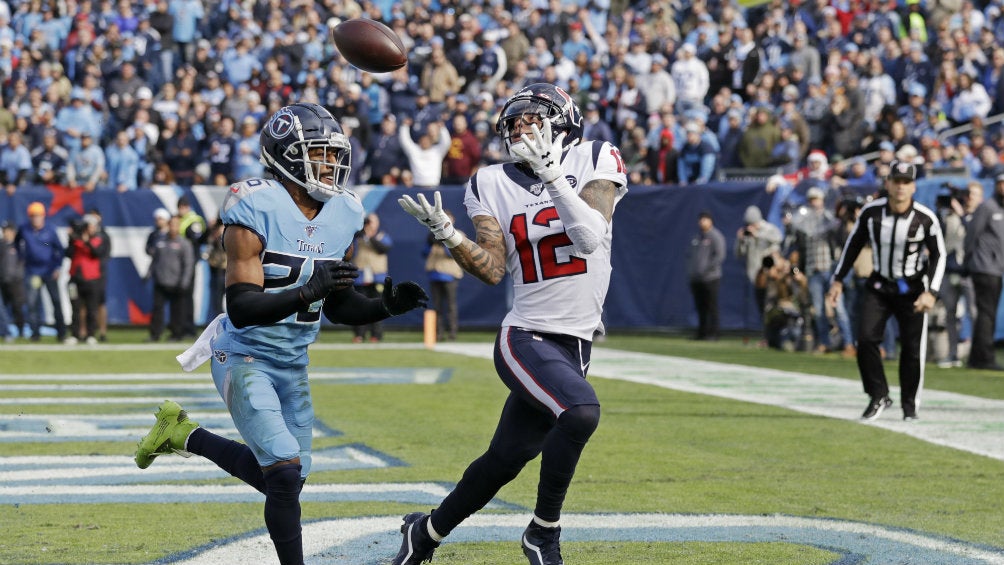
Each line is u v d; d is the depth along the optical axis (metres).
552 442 16.11
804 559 18.89
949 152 61.06
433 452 29.05
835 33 73.69
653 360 52.97
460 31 76.00
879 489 24.92
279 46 76.50
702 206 63.12
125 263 66.31
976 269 49.56
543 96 17.36
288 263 16.19
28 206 65.31
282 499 15.82
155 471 26.81
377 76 73.19
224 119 68.69
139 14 82.50
